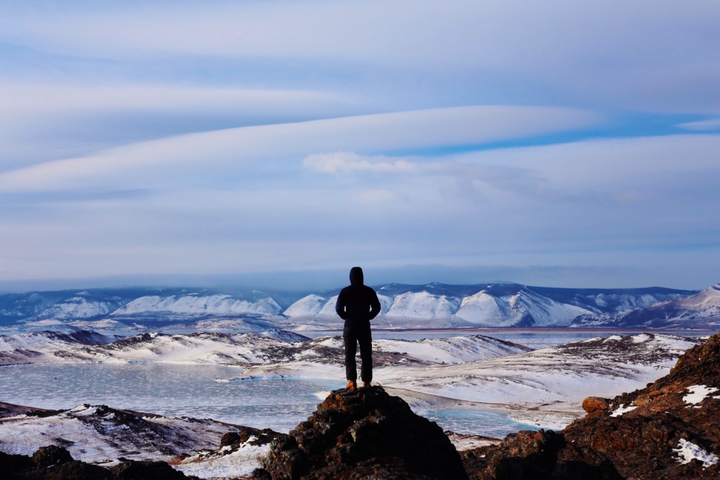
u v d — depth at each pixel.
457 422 78.25
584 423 27.39
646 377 117.56
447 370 134.12
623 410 31.78
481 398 99.88
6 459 17.88
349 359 14.85
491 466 17.47
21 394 122.38
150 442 59.00
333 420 13.86
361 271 15.30
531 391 104.94
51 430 59.06
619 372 121.44
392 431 13.60
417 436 13.84
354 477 12.40
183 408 99.75
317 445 13.50
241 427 75.19
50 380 147.62
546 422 77.25
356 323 14.82
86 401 110.56
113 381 143.88
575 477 15.63
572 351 159.75
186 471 36.19
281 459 13.39
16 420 62.56
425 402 94.50
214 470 36.16
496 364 141.00
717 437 23.55
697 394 28.95
